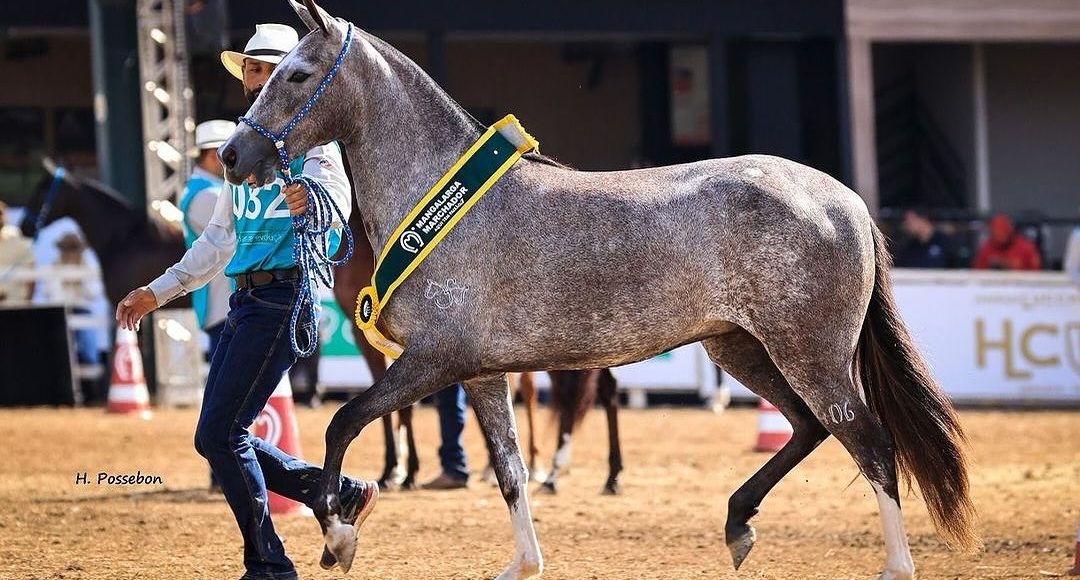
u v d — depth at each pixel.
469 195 8.19
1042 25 29.22
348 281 13.97
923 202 32.50
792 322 8.30
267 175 8.13
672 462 16.62
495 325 8.19
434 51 26.45
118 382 20.98
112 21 24.09
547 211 8.23
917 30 28.45
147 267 19.89
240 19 25.59
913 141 32.72
